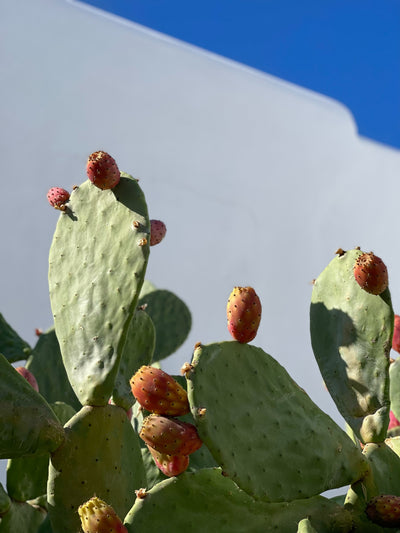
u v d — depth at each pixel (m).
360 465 0.96
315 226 4.33
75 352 1.06
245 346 0.92
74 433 1.00
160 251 3.72
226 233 3.97
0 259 3.14
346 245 4.45
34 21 3.37
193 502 0.88
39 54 3.37
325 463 0.93
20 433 0.96
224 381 0.88
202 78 3.96
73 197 1.15
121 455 1.04
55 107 3.38
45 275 3.26
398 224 4.69
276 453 0.89
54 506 1.00
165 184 3.78
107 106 3.56
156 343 1.65
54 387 1.45
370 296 1.06
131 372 1.15
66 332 1.07
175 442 0.83
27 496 1.13
